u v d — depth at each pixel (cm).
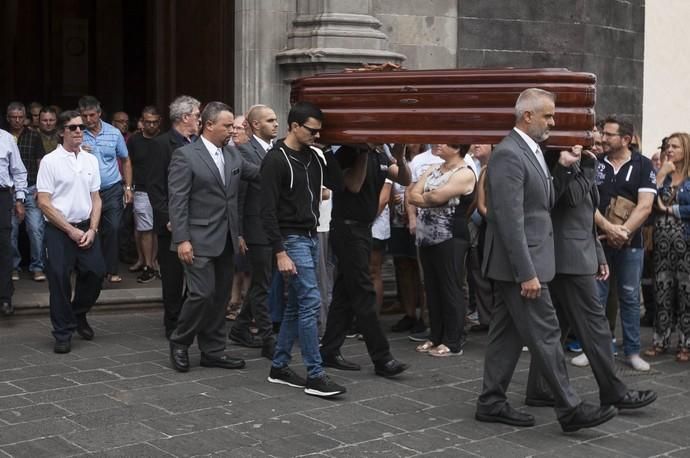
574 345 933
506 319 691
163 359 866
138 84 1823
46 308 1048
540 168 669
